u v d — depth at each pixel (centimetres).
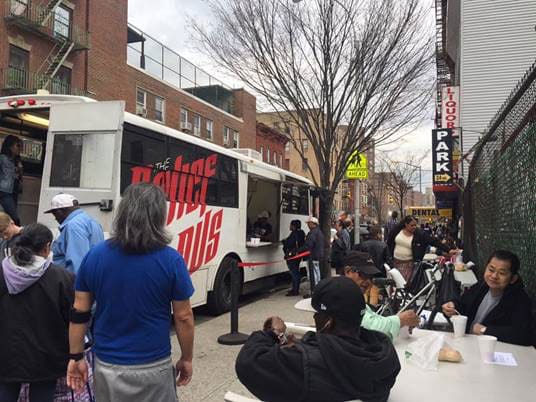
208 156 848
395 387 259
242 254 973
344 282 216
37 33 1975
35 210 734
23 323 311
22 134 732
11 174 645
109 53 2338
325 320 212
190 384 507
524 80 420
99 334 258
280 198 1214
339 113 1136
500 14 1681
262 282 1116
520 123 467
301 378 197
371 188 4956
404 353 318
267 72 1112
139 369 249
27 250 313
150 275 253
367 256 408
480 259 868
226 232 904
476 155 885
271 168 1130
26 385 318
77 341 276
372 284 429
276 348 205
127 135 637
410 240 823
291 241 1120
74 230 439
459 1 1798
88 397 339
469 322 425
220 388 496
